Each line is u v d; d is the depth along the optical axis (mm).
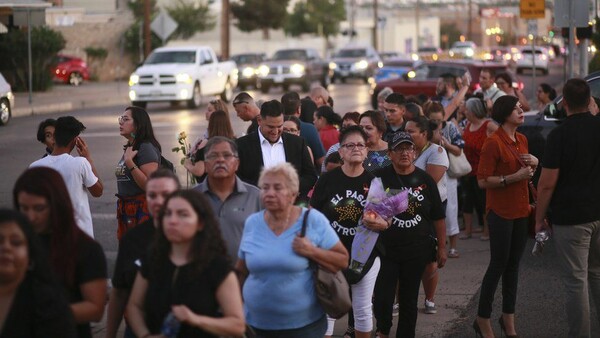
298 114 13172
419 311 11203
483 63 34844
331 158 10336
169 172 6570
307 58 55969
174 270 5844
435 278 10914
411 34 126938
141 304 6020
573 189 8961
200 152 10320
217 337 5793
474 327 9891
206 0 85875
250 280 7180
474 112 15000
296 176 7016
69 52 65812
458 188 16422
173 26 46750
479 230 16000
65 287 5992
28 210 5961
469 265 13500
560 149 8930
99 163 22797
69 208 6020
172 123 32875
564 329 10398
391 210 8602
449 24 163125
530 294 11883
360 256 8609
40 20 41406
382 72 43875
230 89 46062
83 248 6082
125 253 6742
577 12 23141
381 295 9102
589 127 8938
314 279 7156
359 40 117500
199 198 5836
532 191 10055
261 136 10305
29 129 30766
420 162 11367
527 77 66812
